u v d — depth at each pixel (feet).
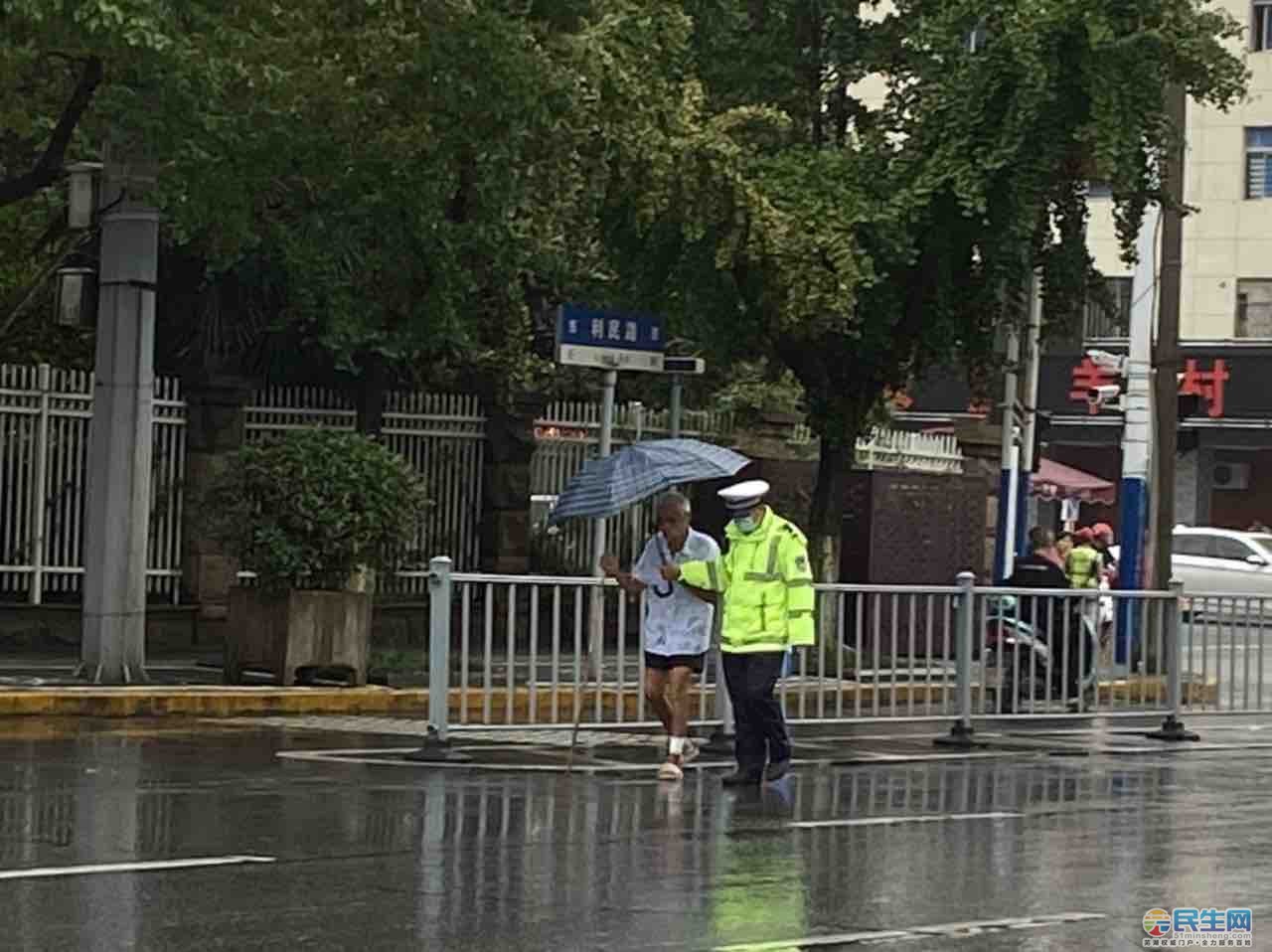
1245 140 155.12
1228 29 70.23
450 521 81.25
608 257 74.64
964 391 149.59
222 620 73.51
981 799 45.03
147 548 67.15
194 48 51.39
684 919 29.32
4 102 58.44
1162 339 84.84
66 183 67.46
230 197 59.62
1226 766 54.08
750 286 72.28
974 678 57.06
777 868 34.30
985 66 68.18
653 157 63.98
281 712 58.80
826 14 75.10
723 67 75.31
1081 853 36.99
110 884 30.53
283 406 76.79
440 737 48.32
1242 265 155.22
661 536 47.09
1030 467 85.10
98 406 57.88
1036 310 77.46
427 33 56.29
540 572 83.51
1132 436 87.35
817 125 76.74
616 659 51.13
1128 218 72.59
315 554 60.54
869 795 45.01
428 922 28.45
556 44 59.06
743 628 46.09
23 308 71.00
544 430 85.15
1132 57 67.21
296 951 26.27
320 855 33.96
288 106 57.93
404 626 78.84
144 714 56.44
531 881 32.12
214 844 34.68
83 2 47.98
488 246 71.92
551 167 63.21
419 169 62.13
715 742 52.29
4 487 69.51
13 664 64.13
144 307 57.67
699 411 92.84
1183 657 61.72
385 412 79.41
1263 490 159.12
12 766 44.52
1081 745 58.59
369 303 72.18
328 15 56.24
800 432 93.45
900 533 88.43
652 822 39.52
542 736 53.06
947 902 31.42
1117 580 95.66
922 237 72.13
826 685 53.67
